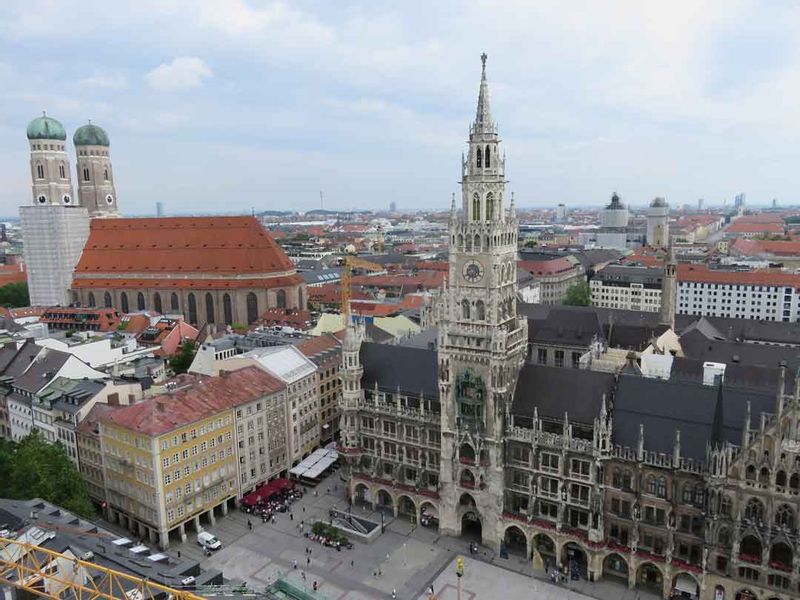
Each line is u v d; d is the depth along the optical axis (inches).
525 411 4109.3
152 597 2549.2
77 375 5654.5
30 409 5285.4
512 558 4119.1
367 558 4148.6
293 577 3937.0
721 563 3447.3
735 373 4960.6
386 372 4859.7
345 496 4968.0
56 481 4082.2
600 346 5639.8
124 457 4352.9
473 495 4237.2
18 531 3004.4
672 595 3617.1
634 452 3654.0
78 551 2920.8
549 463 3973.9
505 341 4003.4
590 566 3828.7
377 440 4776.1
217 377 4948.3
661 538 3641.7
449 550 4232.3
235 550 4237.2
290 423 5290.4
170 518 4244.6
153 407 4338.1
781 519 3253.0
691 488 3516.2
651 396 3809.1
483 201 3954.2
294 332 7352.4
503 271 4065.0
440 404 4441.4
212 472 4542.3
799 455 3142.2
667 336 5969.5
